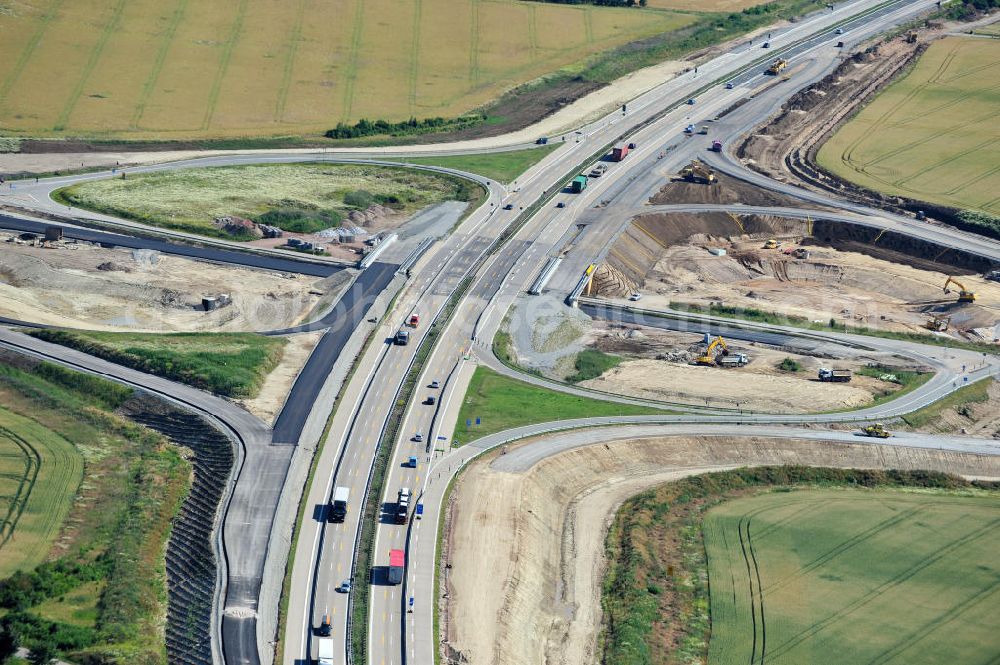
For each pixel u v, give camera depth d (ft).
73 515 414.41
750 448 503.61
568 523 444.55
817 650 381.19
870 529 455.22
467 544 409.90
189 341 546.67
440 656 353.51
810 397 549.95
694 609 402.11
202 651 350.43
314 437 474.49
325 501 428.97
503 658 359.87
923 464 506.07
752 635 388.57
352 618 366.63
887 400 554.46
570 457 477.77
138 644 354.54
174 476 441.27
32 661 341.62
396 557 386.73
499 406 516.73
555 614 392.88
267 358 535.19
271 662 347.77
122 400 491.31
